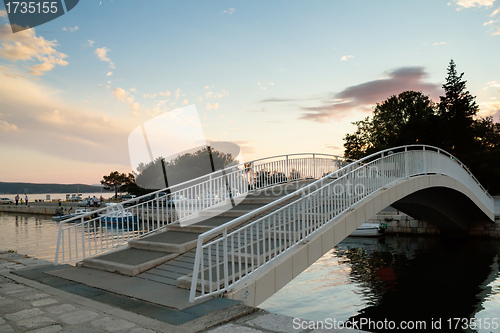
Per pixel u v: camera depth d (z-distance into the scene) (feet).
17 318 14.93
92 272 24.03
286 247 24.35
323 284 50.52
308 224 27.58
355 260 66.80
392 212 104.63
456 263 62.69
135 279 21.75
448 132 157.17
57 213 175.73
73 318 14.87
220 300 16.98
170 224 32.35
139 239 29.48
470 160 148.46
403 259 67.10
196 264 17.06
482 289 47.73
